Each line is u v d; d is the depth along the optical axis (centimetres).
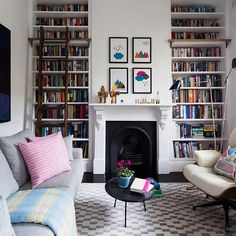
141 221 219
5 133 280
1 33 258
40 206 143
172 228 206
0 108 254
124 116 385
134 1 382
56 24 400
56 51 389
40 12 388
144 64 383
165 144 383
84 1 401
